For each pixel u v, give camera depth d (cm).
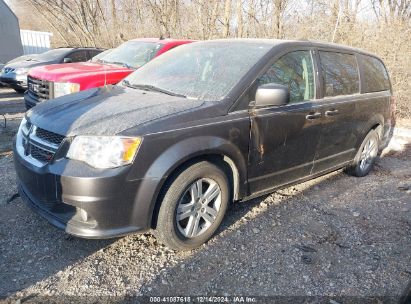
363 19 948
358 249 318
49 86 589
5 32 2048
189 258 294
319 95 383
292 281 273
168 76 370
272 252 307
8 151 530
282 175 363
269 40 379
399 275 285
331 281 275
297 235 335
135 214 263
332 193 434
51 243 303
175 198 278
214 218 311
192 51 399
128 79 401
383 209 396
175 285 264
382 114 493
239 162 313
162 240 286
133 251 300
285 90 305
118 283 263
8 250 291
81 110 295
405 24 834
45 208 276
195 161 288
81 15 1867
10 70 1070
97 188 247
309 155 384
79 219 262
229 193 322
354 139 451
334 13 998
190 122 281
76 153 258
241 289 262
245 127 311
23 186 302
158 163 262
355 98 433
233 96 311
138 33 1767
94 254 293
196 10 1438
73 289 255
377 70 499
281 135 343
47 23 2162
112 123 266
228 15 1291
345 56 436
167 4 1580
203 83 337
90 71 621
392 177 500
